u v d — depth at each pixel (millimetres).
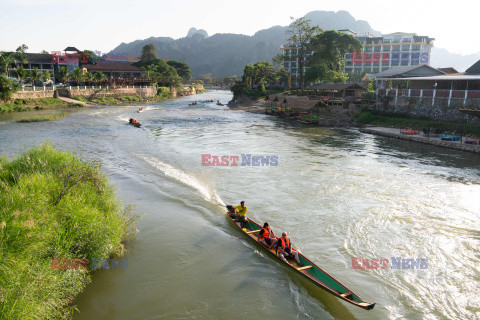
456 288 10469
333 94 66562
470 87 42594
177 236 13266
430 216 15680
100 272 10508
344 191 18984
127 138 34219
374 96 53312
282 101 60969
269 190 19062
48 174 12312
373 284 10609
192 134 38438
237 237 13523
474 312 9398
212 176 21422
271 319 8945
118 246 11508
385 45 122312
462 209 16531
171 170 22359
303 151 29562
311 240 13336
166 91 115500
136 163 23812
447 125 37844
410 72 57562
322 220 15148
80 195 11836
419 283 10688
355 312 9375
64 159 14344
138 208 15805
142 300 9375
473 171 23547
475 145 30234
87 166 13961
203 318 8844
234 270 11172
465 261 11961
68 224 10047
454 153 29578
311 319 9039
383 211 16203
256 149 30172
